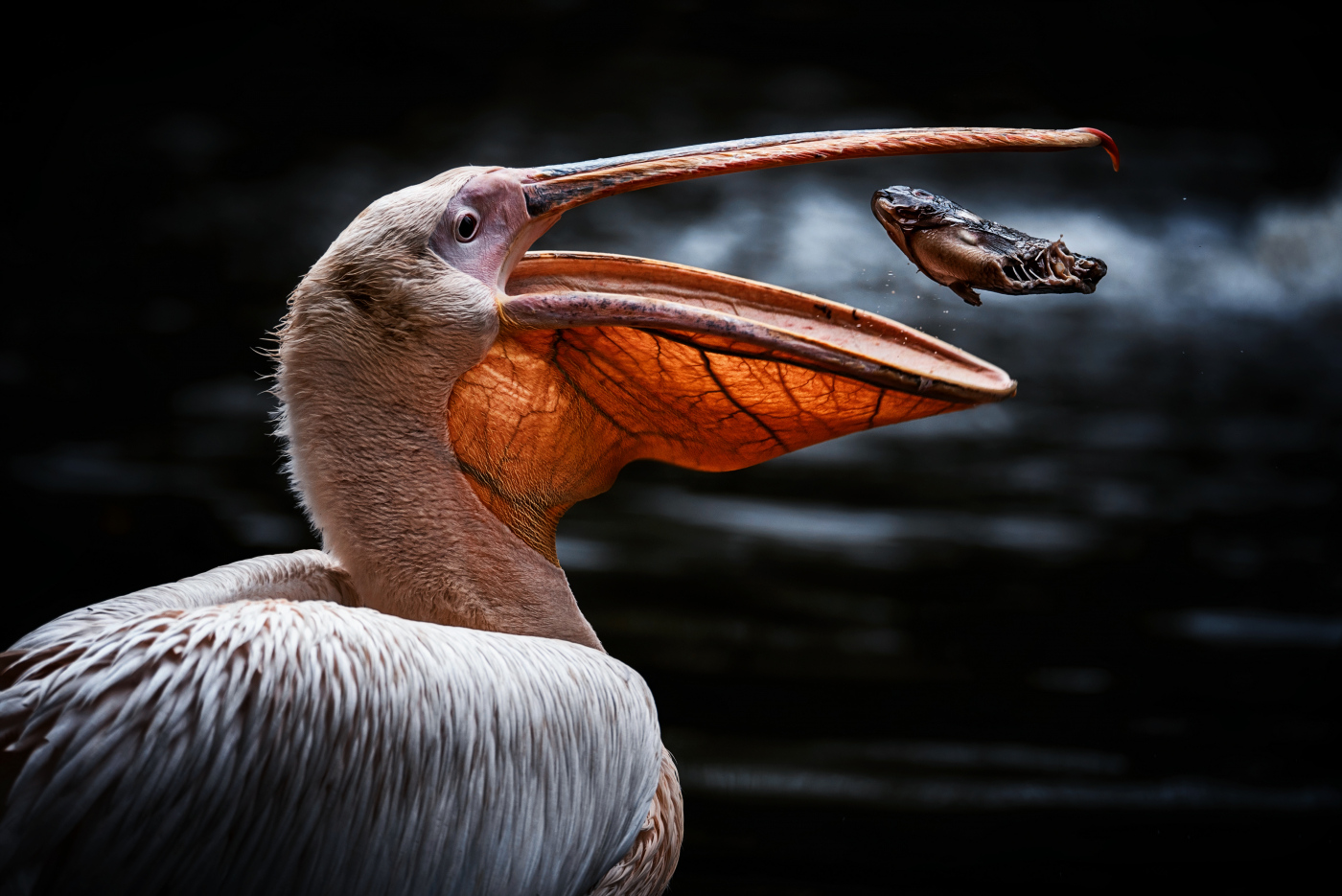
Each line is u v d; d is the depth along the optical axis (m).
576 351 6.21
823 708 7.26
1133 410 15.28
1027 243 6.20
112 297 17.81
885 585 9.56
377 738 6.04
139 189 21.28
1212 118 24.05
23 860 5.98
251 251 20.02
